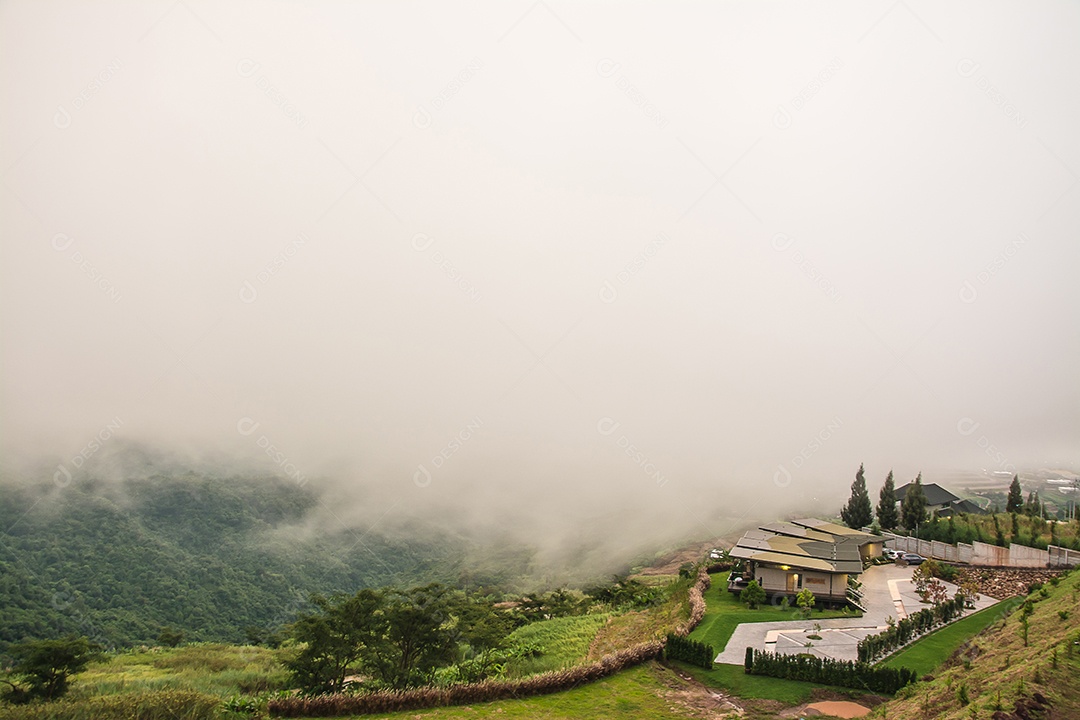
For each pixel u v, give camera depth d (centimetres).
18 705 2175
